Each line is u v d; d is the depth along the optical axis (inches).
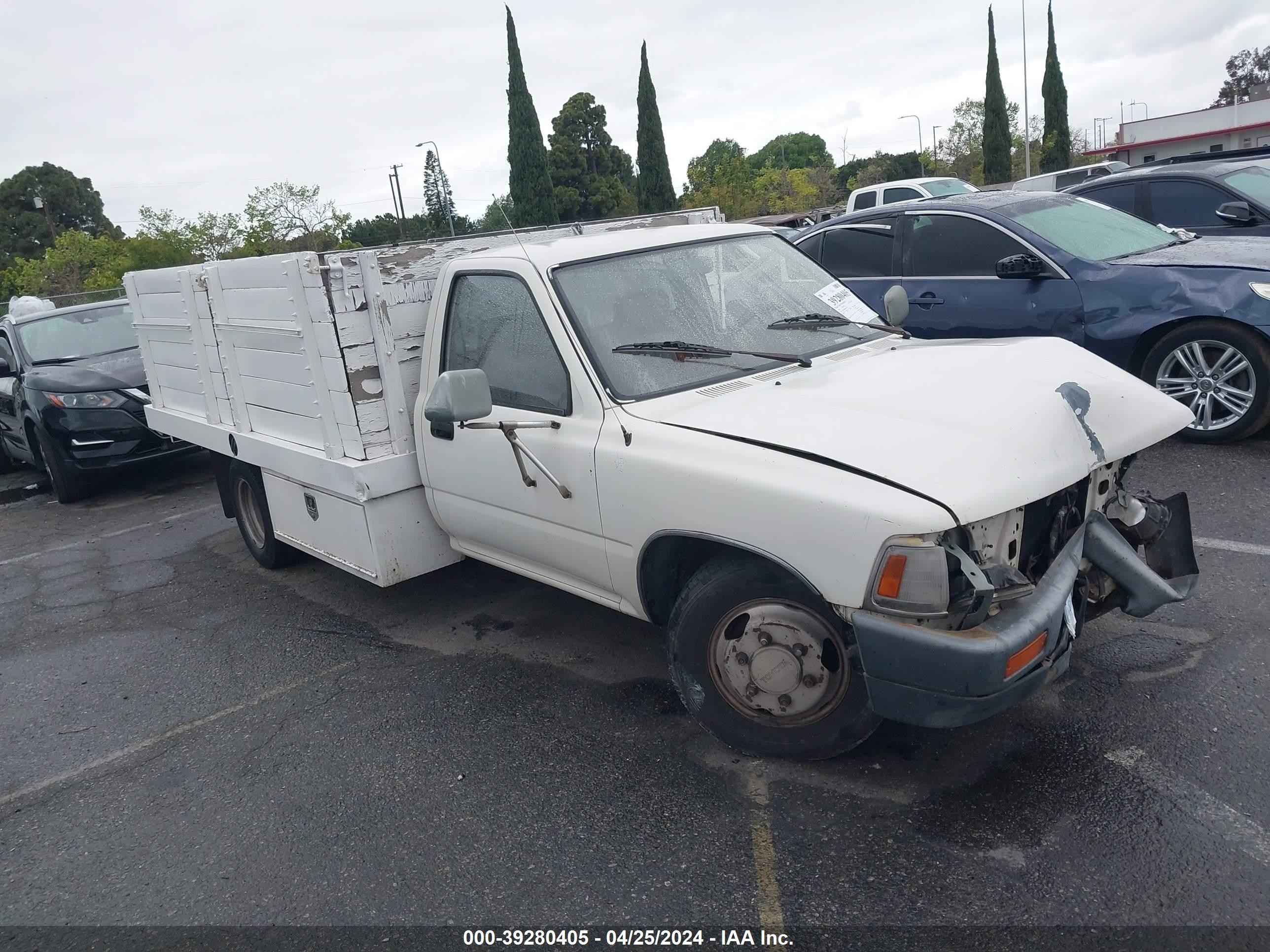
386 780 152.8
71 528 344.2
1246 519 208.1
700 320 162.4
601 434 146.9
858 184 2389.3
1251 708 142.6
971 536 119.6
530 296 159.9
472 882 125.8
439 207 743.7
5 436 433.7
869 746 143.6
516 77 1282.0
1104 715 145.6
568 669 183.5
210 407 247.0
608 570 153.3
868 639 118.3
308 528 218.2
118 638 230.4
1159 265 253.9
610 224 225.9
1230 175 333.1
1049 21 2063.2
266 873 133.4
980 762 137.5
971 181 2106.3
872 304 298.8
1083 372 143.9
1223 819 120.5
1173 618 171.5
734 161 2247.8
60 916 130.2
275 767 161.5
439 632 207.9
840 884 116.9
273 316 201.3
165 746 174.6
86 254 1689.2
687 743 151.4
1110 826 121.5
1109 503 147.6
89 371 373.1
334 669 196.7
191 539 308.5
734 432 133.1
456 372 143.9
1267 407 244.2
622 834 131.4
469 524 180.5
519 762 152.7
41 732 187.0
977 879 115.1
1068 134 2079.2
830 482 119.6
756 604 134.4
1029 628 116.9
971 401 130.3
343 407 183.5
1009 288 271.6
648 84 1702.8
